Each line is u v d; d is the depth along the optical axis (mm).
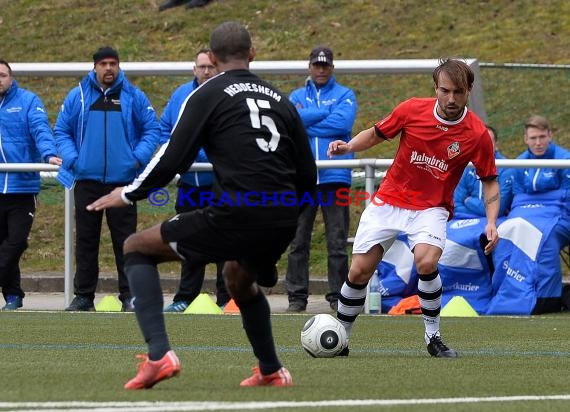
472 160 20000
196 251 14148
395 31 55000
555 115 45500
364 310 30953
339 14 57375
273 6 59062
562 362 19188
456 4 56750
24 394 14078
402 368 17938
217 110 14148
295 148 14586
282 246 14320
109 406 12945
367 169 30219
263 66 38844
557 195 31219
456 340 23469
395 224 19922
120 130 30000
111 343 22141
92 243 30438
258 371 15234
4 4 63031
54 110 49688
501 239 31078
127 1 61844
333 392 14586
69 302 31750
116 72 30047
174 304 30828
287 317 28375
